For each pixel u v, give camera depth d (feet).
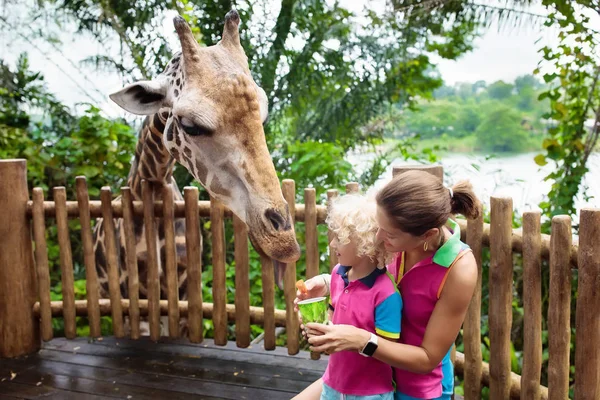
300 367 10.30
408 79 21.74
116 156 17.10
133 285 10.68
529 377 7.64
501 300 7.81
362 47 20.39
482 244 8.17
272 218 7.38
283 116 21.43
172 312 10.62
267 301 10.25
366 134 22.40
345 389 5.92
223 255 10.29
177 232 10.77
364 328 5.67
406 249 5.39
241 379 9.91
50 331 11.05
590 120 16.51
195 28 14.12
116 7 18.76
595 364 6.83
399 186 5.19
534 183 16.52
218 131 7.40
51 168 17.13
